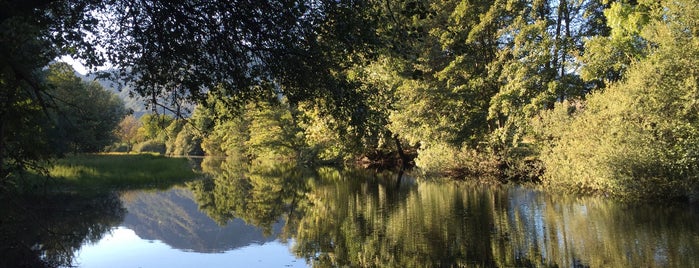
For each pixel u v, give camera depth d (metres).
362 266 9.06
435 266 8.96
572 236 10.77
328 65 6.44
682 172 13.29
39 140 8.01
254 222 13.82
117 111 42.09
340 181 25.27
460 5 23.62
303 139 45.50
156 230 12.52
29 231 10.49
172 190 21.81
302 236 11.78
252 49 6.37
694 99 12.73
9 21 5.75
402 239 11.07
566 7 25.83
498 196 17.52
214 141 66.38
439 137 25.03
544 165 20.42
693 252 9.09
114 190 20.52
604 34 25.58
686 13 13.42
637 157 14.10
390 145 36.66
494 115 23.48
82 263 9.02
